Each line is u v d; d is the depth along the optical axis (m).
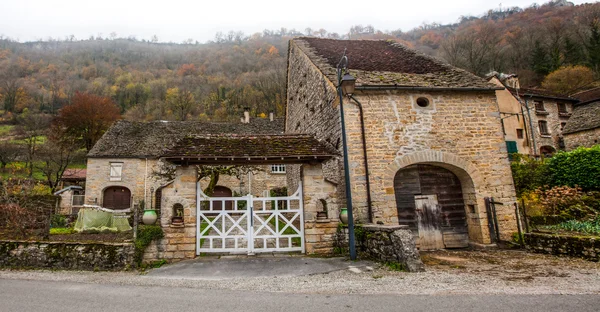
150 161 22.84
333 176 10.52
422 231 10.05
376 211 9.27
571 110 25.75
